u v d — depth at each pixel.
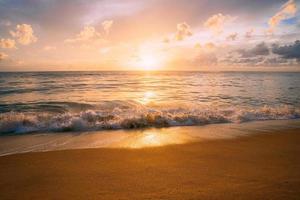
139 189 3.99
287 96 20.25
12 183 4.33
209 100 17.88
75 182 4.34
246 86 29.69
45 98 18.09
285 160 5.59
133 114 11.55
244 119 11.41
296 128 9.49
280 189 3.94
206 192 3.84
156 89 25.78
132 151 6.36
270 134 8.45
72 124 9.17
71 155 5.99
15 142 7.32
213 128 9.48
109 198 3.69
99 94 20.92
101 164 5.31
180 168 5.02
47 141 7.47
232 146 6.88
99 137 7.99
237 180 4.36
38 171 4.91
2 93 20.95
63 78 47.84
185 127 9.68
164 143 7.23
